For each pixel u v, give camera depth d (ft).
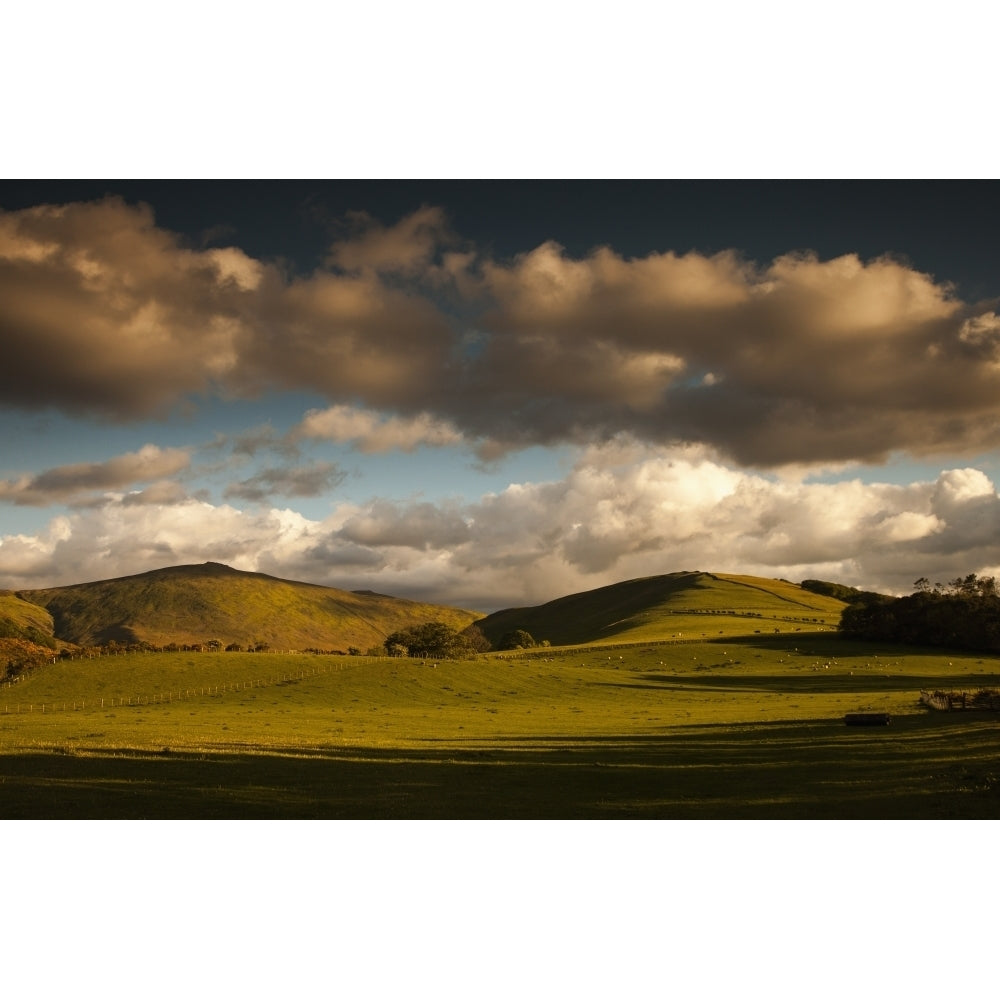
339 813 108.58
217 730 213.66
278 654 394.52
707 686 369.09
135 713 270.46
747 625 654.53
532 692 342.85
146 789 122.31
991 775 114.93
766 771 132.98
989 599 504.84
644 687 363.97
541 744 182.09
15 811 107.34
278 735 200.13
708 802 111.55
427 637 475.72
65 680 331.77
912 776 119.65
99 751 157.28
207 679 341.21
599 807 111.14
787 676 403.75
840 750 150.71
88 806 110.93
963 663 446.60
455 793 121.90
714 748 165.07
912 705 237.45
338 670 364.17
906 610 518.78
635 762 149.28
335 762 150.71
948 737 157.38
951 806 99.60
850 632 532.32
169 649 395.34
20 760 145.69
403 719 254.88
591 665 459.73
